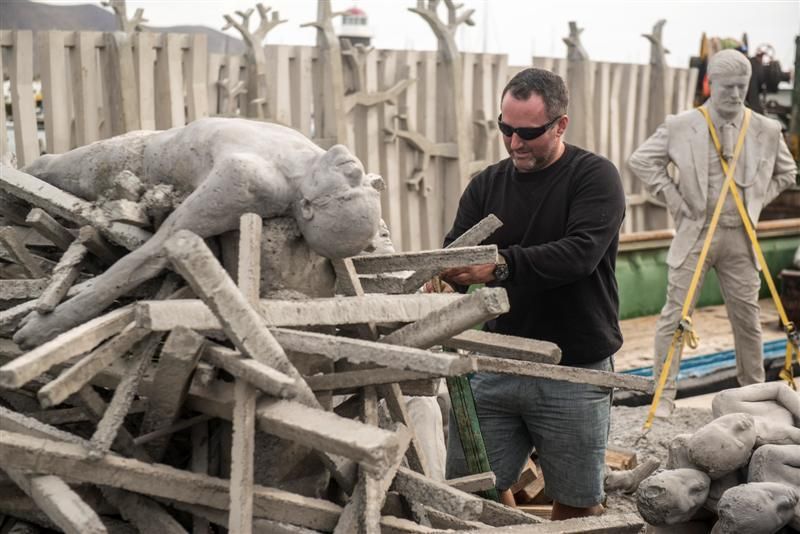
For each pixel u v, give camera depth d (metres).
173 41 6.14
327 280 2.86
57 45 5.75
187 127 2.92
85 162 3.12
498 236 3.78
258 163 2.63
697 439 3.56
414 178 7.50
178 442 2.77
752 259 6.38
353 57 6.98
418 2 7.43
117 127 6.02
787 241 9.71
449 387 3.46
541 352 2.89
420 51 7.47
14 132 5.68
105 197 2.99
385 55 7.26
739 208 6.22
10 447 2.27
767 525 3.26
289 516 2.47
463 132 7.65
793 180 6.56
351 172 2.64
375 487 2.49
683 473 3.54
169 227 2.65
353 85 7.11
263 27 6.65
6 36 5.61
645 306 8.83
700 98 9.86
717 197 6.31
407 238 7.60
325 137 7.00
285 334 2.50
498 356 2.99
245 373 2.32
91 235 2.79
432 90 7.61
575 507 3.80
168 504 2.57
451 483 3.01
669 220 9.64
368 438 2.17
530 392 3.68
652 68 9.42
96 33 5.91
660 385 5.85
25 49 5.65
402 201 7.59
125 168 3.01
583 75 8.66
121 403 2.38
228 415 2.49
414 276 3.05
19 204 3.27
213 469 2.66
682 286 6.32
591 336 3.67
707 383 7.11
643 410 6.52
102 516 2.62
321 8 6.83
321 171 2.66
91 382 2.62
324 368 2.78
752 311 6.45
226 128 2.79
